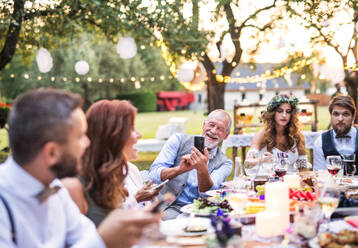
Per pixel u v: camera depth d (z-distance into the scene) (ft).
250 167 8.61
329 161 9.27
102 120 5.82
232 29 29.37
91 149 5.82
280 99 12.19
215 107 32.89
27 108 3.81
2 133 41.88
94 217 5.81
